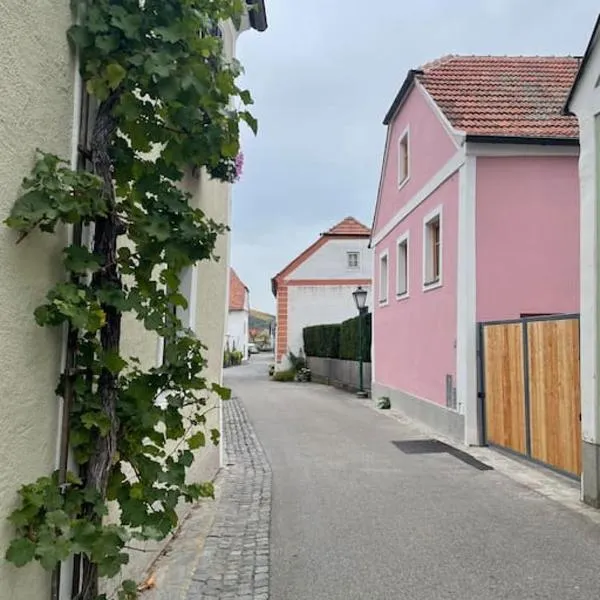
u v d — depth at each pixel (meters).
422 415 12.00
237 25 3.08
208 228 2.84
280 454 8.80
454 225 10.20
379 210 16.81
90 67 2.55
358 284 28.88
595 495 5.82
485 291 9.65
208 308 6.97
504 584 3.96
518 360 8.34
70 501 2.40
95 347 2.56
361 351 18.53
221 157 3.30
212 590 3.85
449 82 12.11
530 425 8.02
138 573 3.95
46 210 2.07
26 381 2.17
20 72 2.07
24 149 2.11
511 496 6.29
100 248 2.58
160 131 2.79
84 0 2.52
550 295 9.68
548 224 9.73
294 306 28.98
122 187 2.73
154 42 2.63
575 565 4.30
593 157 5.84
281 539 4.88
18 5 2.06
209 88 2.74
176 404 2.91
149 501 2.78
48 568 2.04
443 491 6.52
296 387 22.55
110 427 2.57
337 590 3.86
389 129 15.43
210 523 5.34
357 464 8.02
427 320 11.75
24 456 2.17
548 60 13.09
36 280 2.23
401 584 3.96
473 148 9.66
